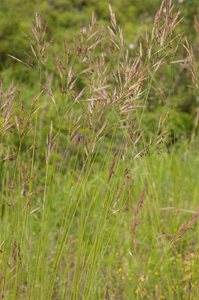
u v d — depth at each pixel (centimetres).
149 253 276
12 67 606
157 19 135
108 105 125
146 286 235
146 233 288
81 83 413
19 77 583
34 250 240
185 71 553
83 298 155
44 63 134
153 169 378
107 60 405
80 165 430
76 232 300
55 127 428
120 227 285
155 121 478
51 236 283
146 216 288
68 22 759
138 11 849
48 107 423
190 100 609
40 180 371
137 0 855
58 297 224
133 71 124
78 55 127
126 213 300
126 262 254
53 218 311
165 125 386
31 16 738
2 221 272
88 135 328
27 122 134
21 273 163
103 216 148
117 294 238
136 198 294
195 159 407
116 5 848
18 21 699
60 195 327
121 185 140
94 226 306
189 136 532
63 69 125
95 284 210
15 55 666
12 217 185
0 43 663
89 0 829
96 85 129
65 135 431
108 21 792
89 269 155
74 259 256
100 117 128
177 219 296
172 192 344
